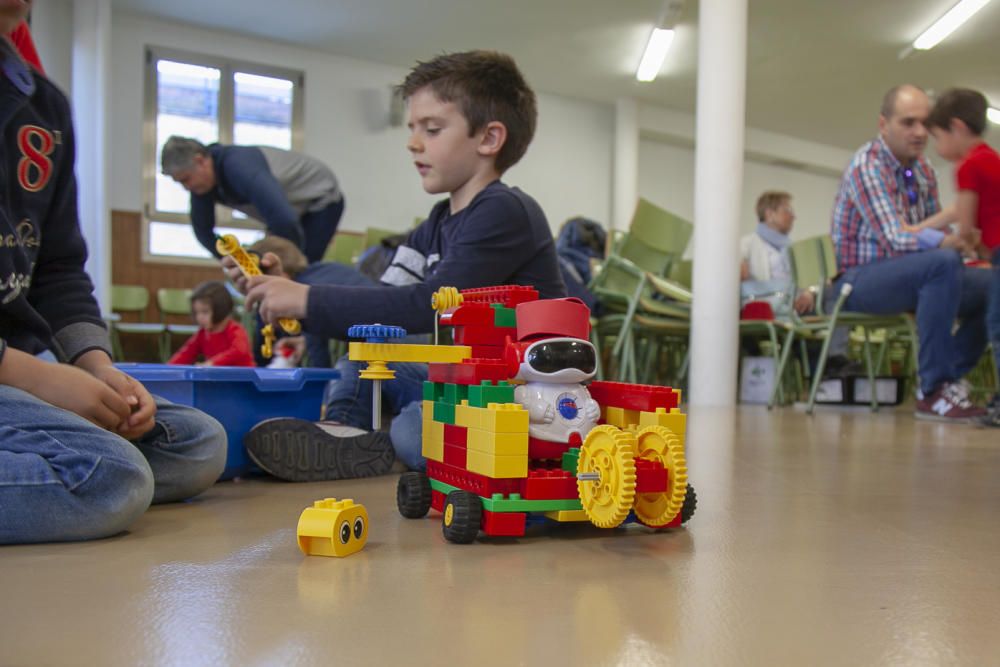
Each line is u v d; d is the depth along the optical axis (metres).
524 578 0.74
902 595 0.69
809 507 1.18
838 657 0.53
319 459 1.40
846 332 4.96
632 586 0.71
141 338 6.24
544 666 0.50
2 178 1.04
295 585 0.70
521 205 1.47
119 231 6.41
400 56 7.35
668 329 4.60
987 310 3.11
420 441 1.40
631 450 0.87
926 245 3.36
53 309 1.18
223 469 1.22
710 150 4.31
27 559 0.79
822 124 8.94
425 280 1.56
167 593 0.66
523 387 0.97
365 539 0.87
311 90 7.20
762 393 4.81
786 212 5.41
